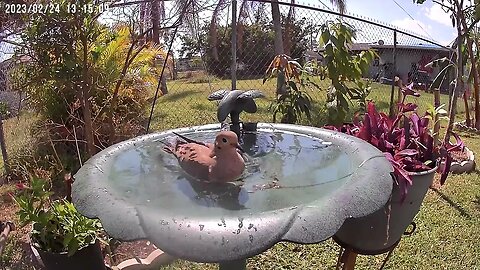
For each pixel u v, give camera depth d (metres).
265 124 2.30
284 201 1.25
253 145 1.98
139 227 1.11
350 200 1.22
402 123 2.26
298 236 1.06
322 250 2.91
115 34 3.81
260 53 8.66
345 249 1.97
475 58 6.96
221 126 2.27
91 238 2.37
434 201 3.71
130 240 1.09
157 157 1.77
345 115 4.88
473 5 4.88
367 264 2.74
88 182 1.45
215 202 1.26
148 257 2.75
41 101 4.59
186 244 1.03
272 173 1.55
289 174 1.53
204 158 1.46
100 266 2.48
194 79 7.77
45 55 3.29
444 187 4.02
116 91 4.09
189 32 4.88
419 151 1.96
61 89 4.16
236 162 1.43
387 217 1.72
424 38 5.80
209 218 1.11
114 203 1.25
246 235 1.04
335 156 1.75
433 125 3.43
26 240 2.96
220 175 1.41
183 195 1.32
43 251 2.35
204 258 1.01
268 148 1.92
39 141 4.58
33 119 4.95
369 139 2.01
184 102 7.41
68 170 4.18
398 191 1.69
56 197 3.57
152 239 1.07
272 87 7.69
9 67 4.19
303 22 7.62
